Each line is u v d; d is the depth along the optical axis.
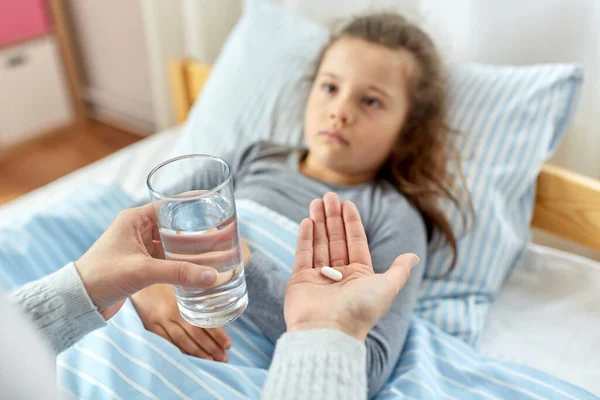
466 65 0.99
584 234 0.90
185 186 0.56
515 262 0.91
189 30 1.37
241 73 1.08
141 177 1.10
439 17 1.07
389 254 0.77
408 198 0.87
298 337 0.49
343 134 0.84
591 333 0.82
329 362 0.47
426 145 0.90
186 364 0.65
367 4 1.14
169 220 0.51
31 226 0.80
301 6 1.21
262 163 0.93
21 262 0.77
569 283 0.89
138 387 0.63
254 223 0.81
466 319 0.82
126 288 0.54
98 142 1.86
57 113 1.90
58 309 0.54
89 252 0.56
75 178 1.10
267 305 0.71
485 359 0.75
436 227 0.87
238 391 0.66
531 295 0.89
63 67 1.87
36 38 1.75
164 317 0.70
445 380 0.72
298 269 0.58
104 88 1.95
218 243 0.52
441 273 0.86
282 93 1.04
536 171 0.89
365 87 0.84
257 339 0.74
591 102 0.99
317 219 0.63
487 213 0.88
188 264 0.52
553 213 0.92
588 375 0.77
